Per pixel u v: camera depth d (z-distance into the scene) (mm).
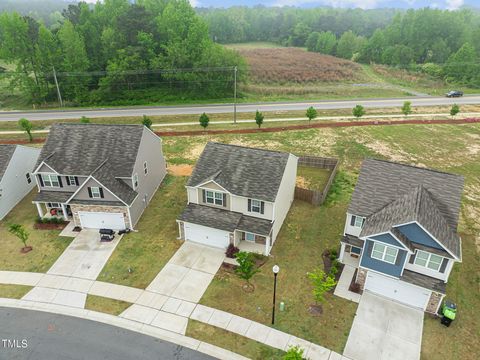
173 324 21047
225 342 19953
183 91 71125
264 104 64938
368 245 22016
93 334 20469
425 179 24359
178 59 68500
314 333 20500
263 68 89562
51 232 29094
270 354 19281
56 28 75312
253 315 21609
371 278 22953
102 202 28531
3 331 20609
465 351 19562
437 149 45438
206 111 60406
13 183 32781
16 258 26234
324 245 27625
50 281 24203
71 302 22594
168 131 50156
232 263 25781
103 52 70250
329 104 64312
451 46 105500
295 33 138000
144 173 31828
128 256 26438
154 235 28750
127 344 19844
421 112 59719
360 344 19875
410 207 22281
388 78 93250
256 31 152500
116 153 30203
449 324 20969
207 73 69188
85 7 74562
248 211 27047
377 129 51656
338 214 31406
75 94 69062
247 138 48250
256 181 26734
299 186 36094
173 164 40812
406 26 109938
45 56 66375
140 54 69750
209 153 28906
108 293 23250
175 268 25297
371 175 25547
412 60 101625
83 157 30297
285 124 53188
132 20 69500
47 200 29750
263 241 27828
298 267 25391
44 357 19094
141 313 21797
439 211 23062
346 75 90500
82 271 25047
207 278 24422
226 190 26547
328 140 47875
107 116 57188
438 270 21359
